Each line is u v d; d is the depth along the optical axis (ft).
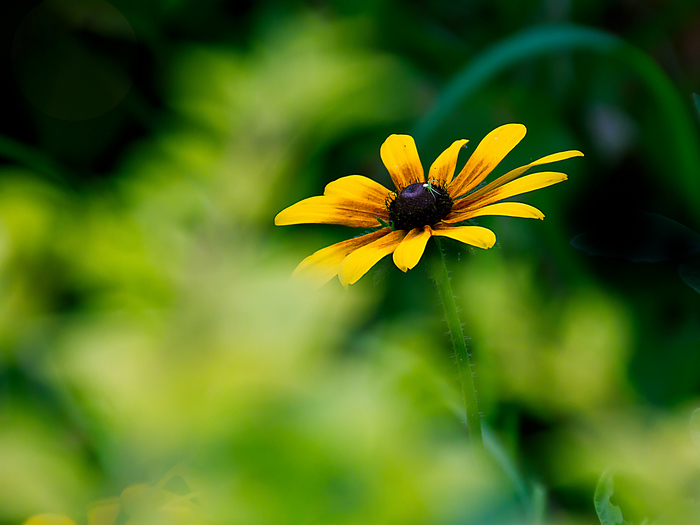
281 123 1.99
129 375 1.60
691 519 1.66
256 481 1.44
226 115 1.98
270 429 1.47
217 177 1.92
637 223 1.89
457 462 1.48
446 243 1.82
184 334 1.62
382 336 1.89
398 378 1.71
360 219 1.86
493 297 1.85
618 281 1.99
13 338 1.74
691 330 1.96
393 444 1.47
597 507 1.68
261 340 1.60
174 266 1.79
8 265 1.79
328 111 2.02
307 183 2.04
